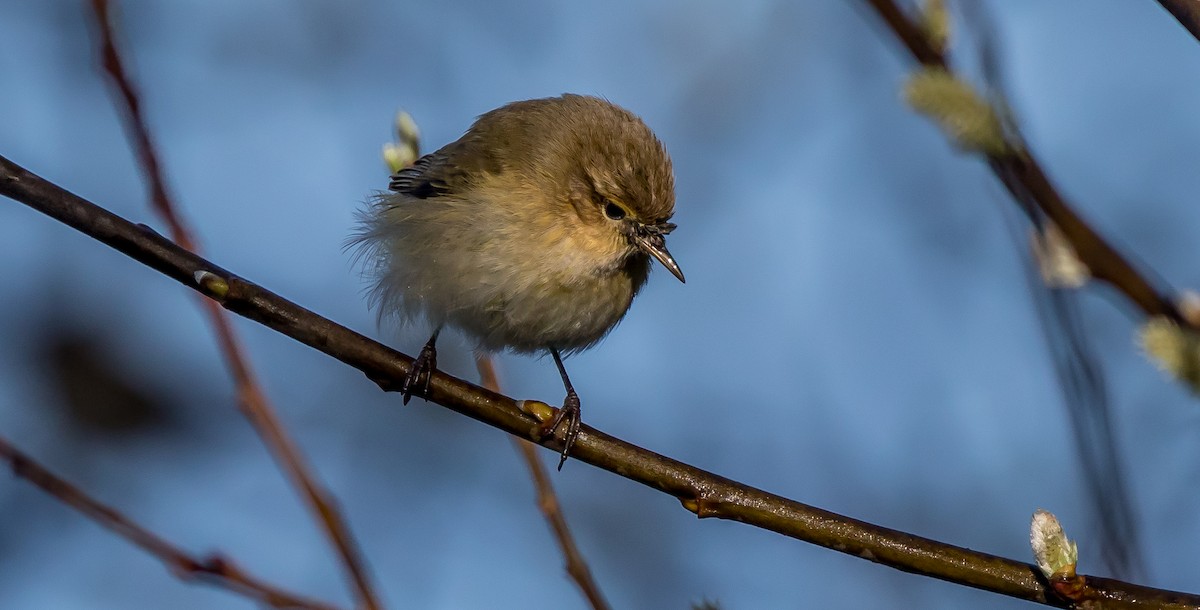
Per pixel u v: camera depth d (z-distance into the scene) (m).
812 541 7.87
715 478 8.23
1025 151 5.78
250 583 7.91
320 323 8.57
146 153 8.50
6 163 7.74
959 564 7.49
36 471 7.74
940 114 5.47
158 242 7.98
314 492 8.03
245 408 8.14
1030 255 6.22
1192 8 5.70
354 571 7.91
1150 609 6.80
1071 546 7.05
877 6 6.63
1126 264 5.96
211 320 8.30
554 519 8.56
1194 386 5.08
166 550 7.84
